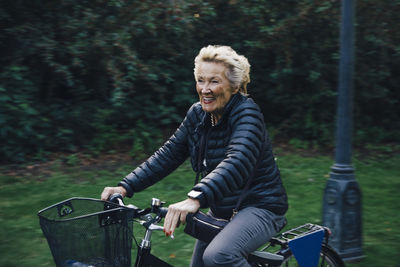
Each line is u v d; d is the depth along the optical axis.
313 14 7.81
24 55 7.06
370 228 4.69
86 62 7.34
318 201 5.47
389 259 3.94
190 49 8.18
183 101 8.28
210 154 2.46
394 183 6.40
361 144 8.85
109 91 8.03
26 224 4.61
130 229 2.09
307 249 2.64
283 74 8.59
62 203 2.21
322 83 8.58
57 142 7.37
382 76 8.82
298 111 8.91
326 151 8.24
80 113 7.86
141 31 7.23
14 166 6.68
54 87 7.96
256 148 2.31
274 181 2.45
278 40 8.01
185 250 4.08
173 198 5.48
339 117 3.89
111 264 2.03
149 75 7.18
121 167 6.74
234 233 2.31
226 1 8.27
